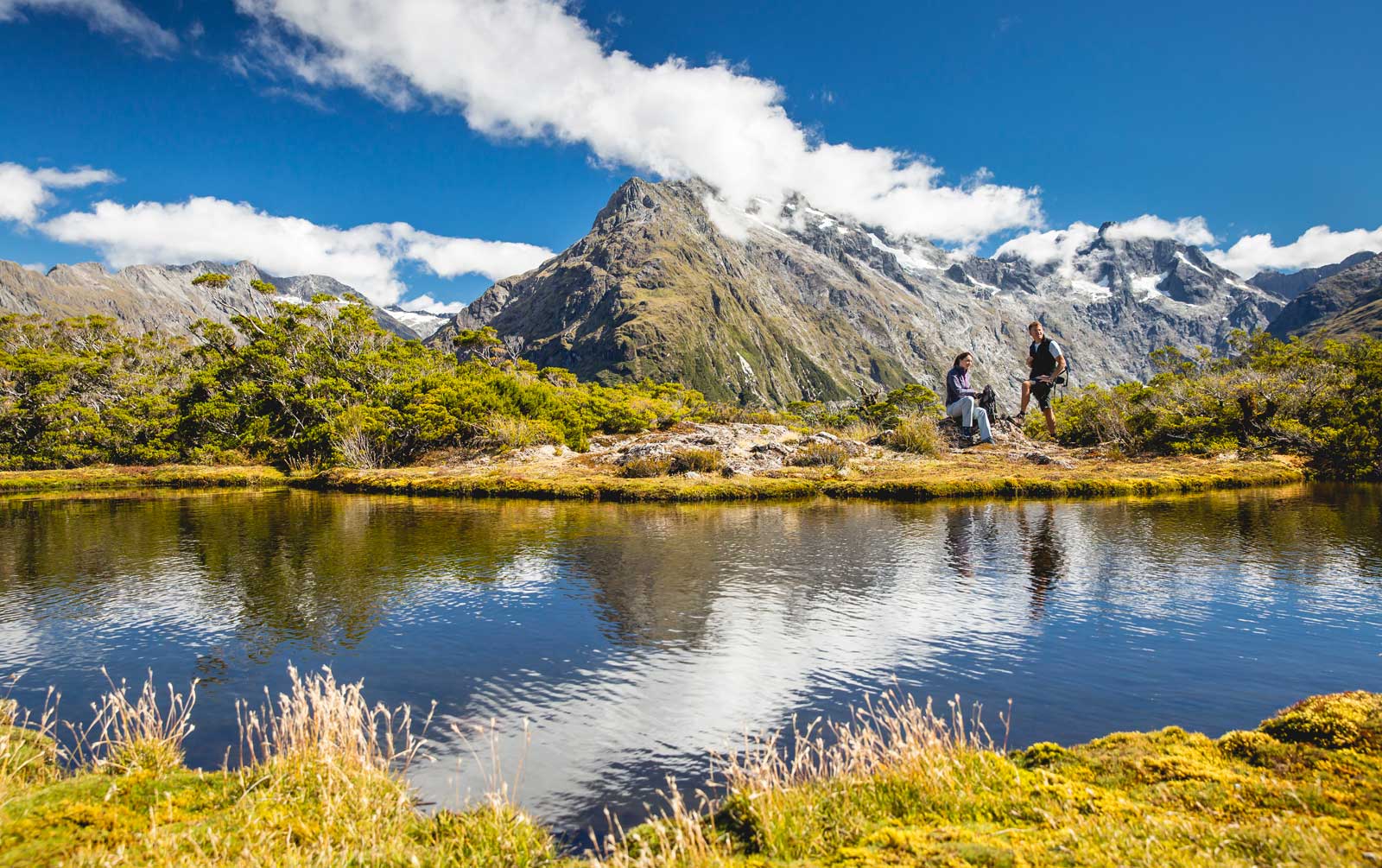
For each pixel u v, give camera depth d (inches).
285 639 658.2
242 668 590.9
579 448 2588.6
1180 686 521.0
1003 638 631.2
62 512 1625.2
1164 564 907.4
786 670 566.3
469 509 1582.2
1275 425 2309.3
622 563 957.2
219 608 759.7
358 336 3516.2
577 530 1235.2
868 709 491.2
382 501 1780.3
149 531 1295.5
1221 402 2454.5
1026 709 486.0
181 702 522.6
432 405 2625.5
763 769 291.1
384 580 872.9
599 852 325.4
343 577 892.6
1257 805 243.8
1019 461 2074.3
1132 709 483.2
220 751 442.9
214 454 2955.2
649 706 504.1
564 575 890.1
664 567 934.4
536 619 708.0
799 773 336.5
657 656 601.9
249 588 842.8
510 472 2149.4
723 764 417.7
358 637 661.9
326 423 2775.6
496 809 277.3
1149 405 2561.5
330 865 228.7
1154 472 1875.0
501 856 255.1
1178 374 2807.6
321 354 3289.9
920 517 1337.4
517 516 1432.1
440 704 513.0
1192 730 450.3
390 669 580.4
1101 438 2544.3
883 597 774.5
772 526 1259.2
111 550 1106.7
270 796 298.4
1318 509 1368.1
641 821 358.3
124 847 234.4
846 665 575.8
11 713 452.4
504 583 853.2
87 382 3462.1
